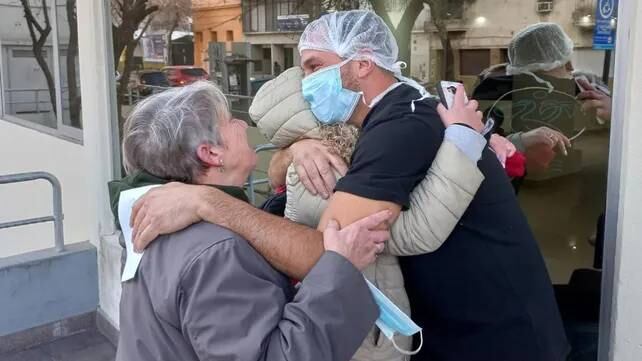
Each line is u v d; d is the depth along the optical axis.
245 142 1.46
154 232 1.33
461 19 2.86
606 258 1.93
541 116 2.53
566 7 2.43
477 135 1.45
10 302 3.93
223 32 3.47
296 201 1.61
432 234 1.42
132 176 1.48
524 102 2.62
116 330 4.01
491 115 2.71
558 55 2.51
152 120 1.42
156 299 1.30
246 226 1.33
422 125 1.43
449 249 1.53
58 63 5.43
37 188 6.05
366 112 1.58
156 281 1.30
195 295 1.25
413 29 2.95
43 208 5.93
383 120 1.45
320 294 1.26
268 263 1.34
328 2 3.11
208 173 1.43
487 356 1.58
